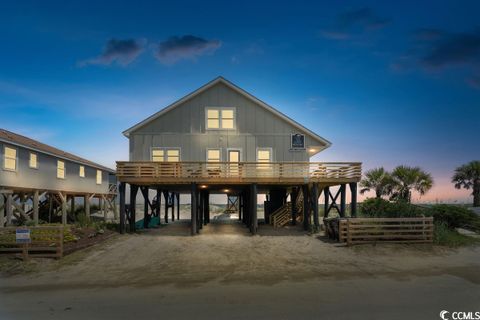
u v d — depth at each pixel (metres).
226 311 7.67
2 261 12.56
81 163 29.70
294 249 15.05
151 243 16.56
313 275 10.84
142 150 22.47
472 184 34.50
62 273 11.25
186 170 21.62
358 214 21.56
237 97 23.06
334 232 17.27
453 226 19.59
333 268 11.74
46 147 27.16
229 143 22.72
